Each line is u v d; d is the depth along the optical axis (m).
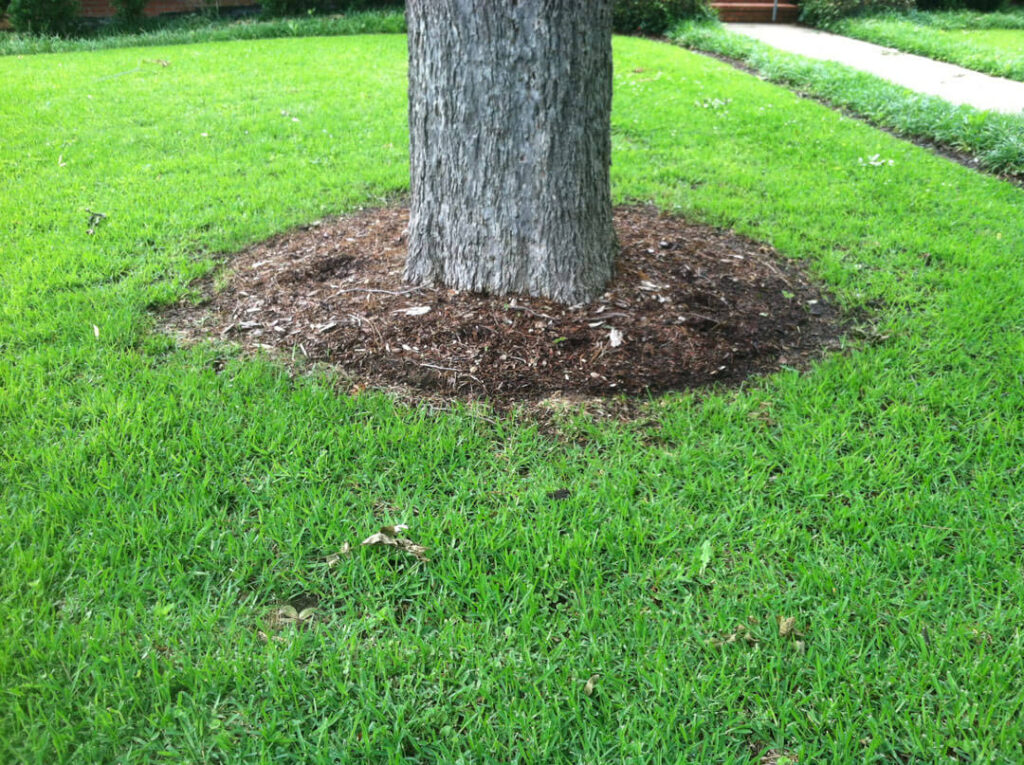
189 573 2.29
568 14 3.22
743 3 16.69
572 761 1.82
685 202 5.45
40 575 2.26
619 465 2.80
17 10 14.26
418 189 3.66
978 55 11.54
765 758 1.84
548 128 3.37
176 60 11.36
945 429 3.01
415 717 1.89
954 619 2.15
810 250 4.68
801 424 3.01
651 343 3.45
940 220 5.15
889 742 1.85
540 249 3.56
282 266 4.24
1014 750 1.81
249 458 2.81
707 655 2.06
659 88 9.38
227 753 1.82
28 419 2.95
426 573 2.32
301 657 2.07
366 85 9.48
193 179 5.91
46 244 4.60
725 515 2.55
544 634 2.14
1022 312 3.84
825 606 2.21
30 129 7.27
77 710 1.91
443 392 3.19
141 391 3.18
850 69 10.12
